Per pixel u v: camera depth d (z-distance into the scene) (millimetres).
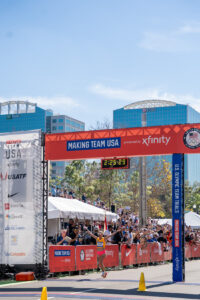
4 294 12680
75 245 19172
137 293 12539
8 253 17828
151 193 63906
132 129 16859
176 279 15883
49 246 17297
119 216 31234
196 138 15945
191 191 108250
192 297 11781
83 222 27719
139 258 23359
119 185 56562
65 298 11578
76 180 53562
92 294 12344
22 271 17797
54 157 17672
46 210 17609
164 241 26906
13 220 17922
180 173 16172
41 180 17766
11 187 18094
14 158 18188
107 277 17484
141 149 16672
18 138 18219
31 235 17641
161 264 25828
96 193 52938
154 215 63344
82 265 18922
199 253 33156
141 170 31500
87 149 17406
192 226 40906
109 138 17125
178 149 16172
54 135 17781
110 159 17281
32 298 11641
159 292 12766
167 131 16359
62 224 27188
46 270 17266
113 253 21109
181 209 16078
